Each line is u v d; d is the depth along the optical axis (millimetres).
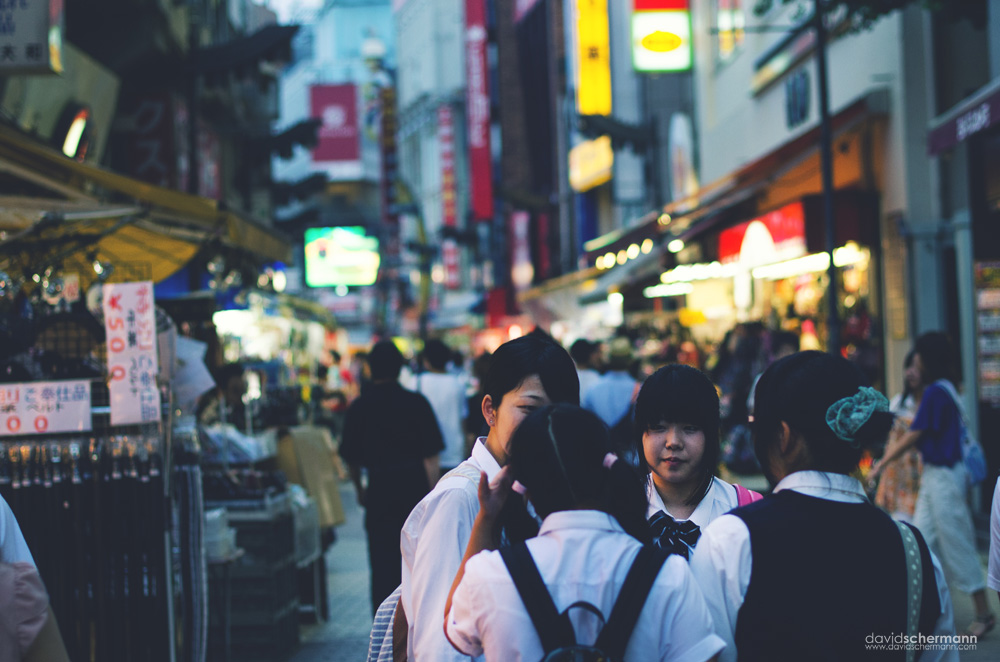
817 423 2285
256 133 23250
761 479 13000
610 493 2227
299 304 16016
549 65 35094
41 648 2666
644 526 2295
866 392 2271
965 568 6281
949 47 11430
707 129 19984
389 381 6293
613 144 23703
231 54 13742
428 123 67125
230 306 10328
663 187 24344
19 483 4664
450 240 49438
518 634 2137
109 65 14867
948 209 11508
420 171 70688
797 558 2201
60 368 4918
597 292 20266
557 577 2168
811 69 14719
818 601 2182
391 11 89188
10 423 4707
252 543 6395
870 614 2180
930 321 11469
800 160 12688
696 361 16875
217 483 6441
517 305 36312
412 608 2729
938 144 8977
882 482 6891
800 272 14172
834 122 12703
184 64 14250
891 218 11977
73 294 5902
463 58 65062
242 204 23359
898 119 11867
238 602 6410
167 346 4938
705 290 18750
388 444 6168
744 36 17781
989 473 9430
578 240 30859
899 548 2240
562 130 33000
